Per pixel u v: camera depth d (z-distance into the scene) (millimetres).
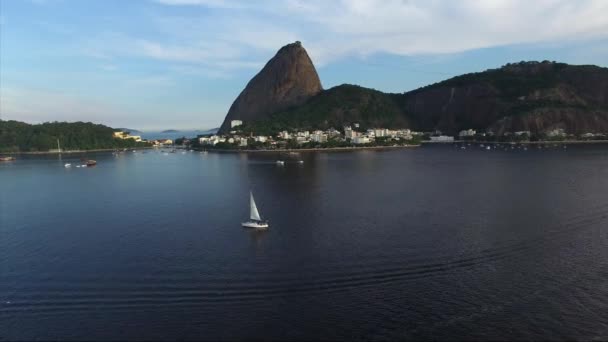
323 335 49250
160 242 83875
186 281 64375
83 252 78938
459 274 64062
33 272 69438
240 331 50500
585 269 64500
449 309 54094
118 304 57688
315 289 60688
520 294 57281
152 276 66562
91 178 192125
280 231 89438
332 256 73062
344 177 172625
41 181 185250
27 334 50812
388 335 48875
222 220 100625
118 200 131750
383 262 69562
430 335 48656
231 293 60125
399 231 86438
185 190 148750
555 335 48094
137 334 50406
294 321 52375
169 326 51906
